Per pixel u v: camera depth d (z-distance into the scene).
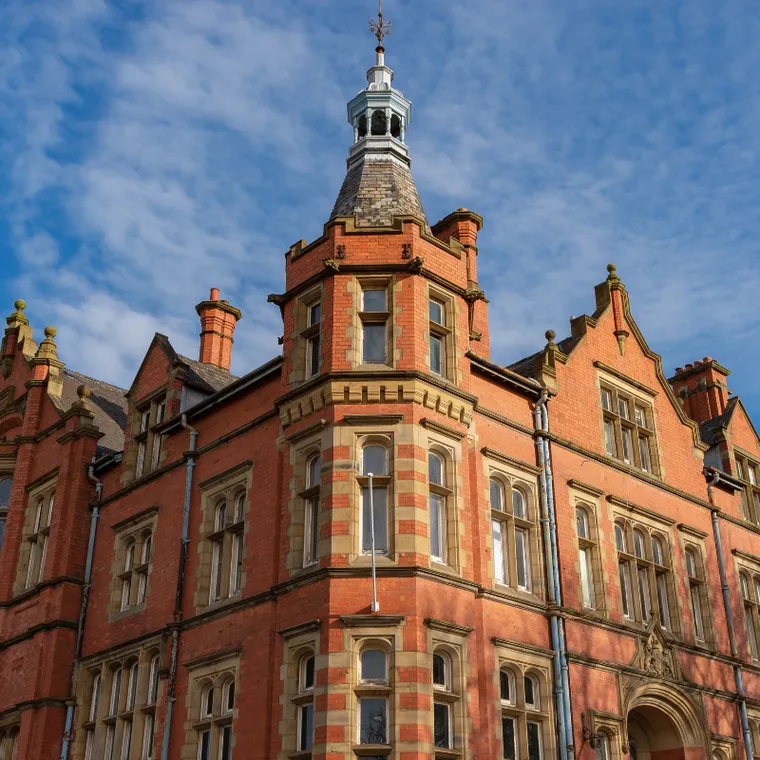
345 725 16.89
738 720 24.31
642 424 25.89
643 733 23.27
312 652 18.33
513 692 19.38
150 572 23.20
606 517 23.11
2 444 29.58
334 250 20.92
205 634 20.78
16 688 24.69
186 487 23.06
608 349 25.45
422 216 22.98
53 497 27.00
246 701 18.98
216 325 31.45
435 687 17.83
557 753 19.39
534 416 22.50
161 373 25.92
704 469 27.03
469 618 18.78
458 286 21.50
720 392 32.19
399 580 17.95
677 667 22.98
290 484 19.94
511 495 21.22
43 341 30.09
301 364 20.89
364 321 20.58
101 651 23.52
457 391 20.34
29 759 23.02
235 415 22.73
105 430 29.06
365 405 19.50
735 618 25.98
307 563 19.27
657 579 24.20
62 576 24.95
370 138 24.47
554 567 20.98
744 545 27.59
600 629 21.55
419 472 18.95
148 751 21.34
